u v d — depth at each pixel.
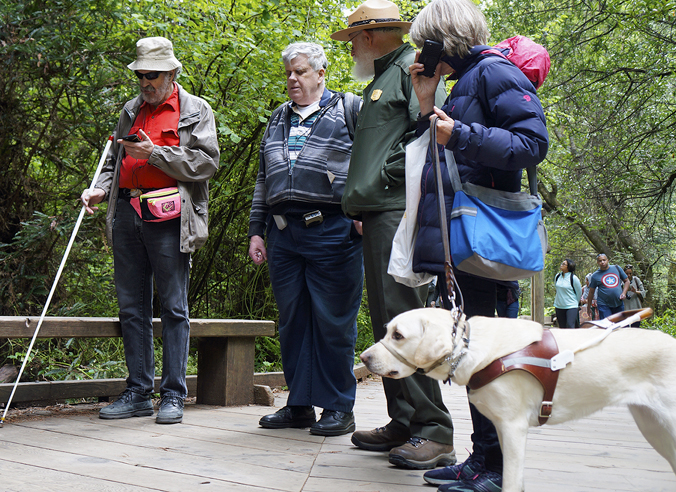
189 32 5.79
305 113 3.46
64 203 5.14
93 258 5.13
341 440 3.15
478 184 2.04
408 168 2.21
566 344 1.81
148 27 5.38
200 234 3.60
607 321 1.94
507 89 1.99
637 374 1.79
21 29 4.56
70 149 5.04
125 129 3.71
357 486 2.24
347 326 3.35
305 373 3.45
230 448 2.85
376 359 1.84
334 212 3.36
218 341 4.28
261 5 6.01
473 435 2.22
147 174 3.54
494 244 1.92
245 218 6.66
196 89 6.08
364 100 2.91
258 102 5.76
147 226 3.55
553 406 1.79
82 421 3.43
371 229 2.74
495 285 2.15
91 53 4.77
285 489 2.18
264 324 4.44
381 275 2.70
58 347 5.04
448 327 1.81
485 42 2.19
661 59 11.27
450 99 2.15
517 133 1.94
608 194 13.16
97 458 2.55
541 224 2.08
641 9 10.84
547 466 2.73
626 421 4.16
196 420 3.59
